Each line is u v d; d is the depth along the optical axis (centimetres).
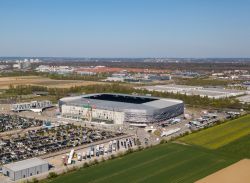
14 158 16112
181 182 12431
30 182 12800
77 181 12588
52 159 16012
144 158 15375
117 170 13750
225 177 12794
